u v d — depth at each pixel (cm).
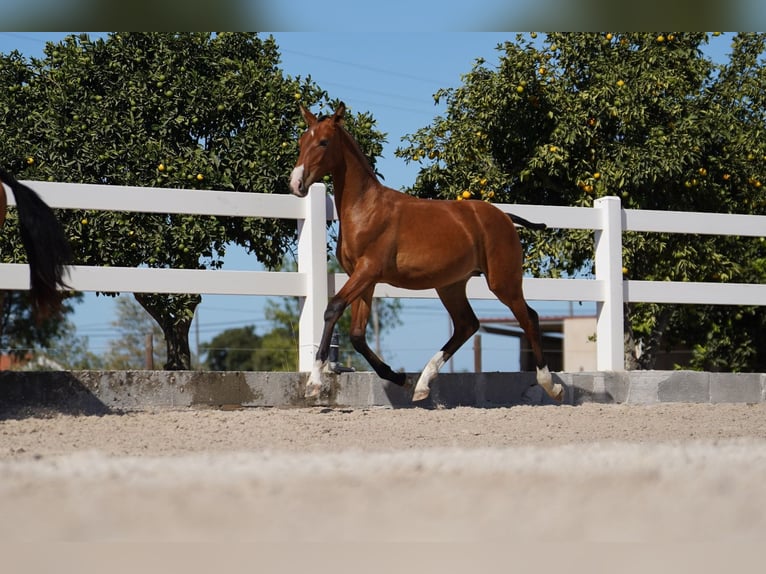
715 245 1547
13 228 1269
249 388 957
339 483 511
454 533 423
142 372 923
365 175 931
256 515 448
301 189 898
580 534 423
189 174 1334
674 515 453
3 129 1361
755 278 1770
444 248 940
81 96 1380
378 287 1068
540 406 1006
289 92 1423
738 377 1165
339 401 982
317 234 1017
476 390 1041
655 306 1580
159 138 1373
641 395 1113
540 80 1486
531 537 418
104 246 1287
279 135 1384
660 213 1170
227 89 1389
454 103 1573
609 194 1476
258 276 994
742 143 1513
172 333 1421
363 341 952
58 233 827
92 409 902
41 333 4184
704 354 1866
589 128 1483
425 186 1546
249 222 1340
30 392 882
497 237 976
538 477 528
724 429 867
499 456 602
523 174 1480
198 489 495
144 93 1371
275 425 824
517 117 1496
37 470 544
